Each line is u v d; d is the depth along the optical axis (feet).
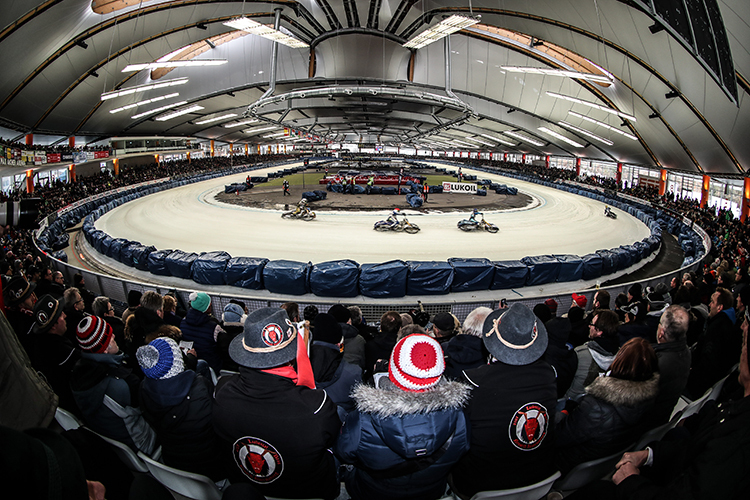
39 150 93.66
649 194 108.68
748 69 59.36
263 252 52.85
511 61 120.26
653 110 94.94
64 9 72.28
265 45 126.41
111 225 70.69
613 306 28.19
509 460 7.54
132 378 9.21
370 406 6.58
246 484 6.27
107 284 28.50
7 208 10.34
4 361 5.23
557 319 12.03
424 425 6.48
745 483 4.31
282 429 6.85
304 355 8.48
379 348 14.20
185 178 144.56
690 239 66.64
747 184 83.76
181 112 159.63
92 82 108.27
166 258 41.22
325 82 136.36
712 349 12.30
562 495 8.49
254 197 106.11
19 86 88.38
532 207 98.89
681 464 5.65
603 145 145.07
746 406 4.79
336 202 97.81
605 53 84.53
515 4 79.87
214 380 11.33
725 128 78.54
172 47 107.96
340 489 9.11
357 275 35.40
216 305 24.76
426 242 59.16
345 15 104.22
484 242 60.23
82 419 10.77
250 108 119.34
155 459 9.16
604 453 8.21
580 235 68.08
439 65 130.52
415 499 7.44
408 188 116.57
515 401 7.32
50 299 10.44
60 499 3.33
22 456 3.02
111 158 139.44
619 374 7.76
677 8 57.77
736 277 25.63
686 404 11.43
